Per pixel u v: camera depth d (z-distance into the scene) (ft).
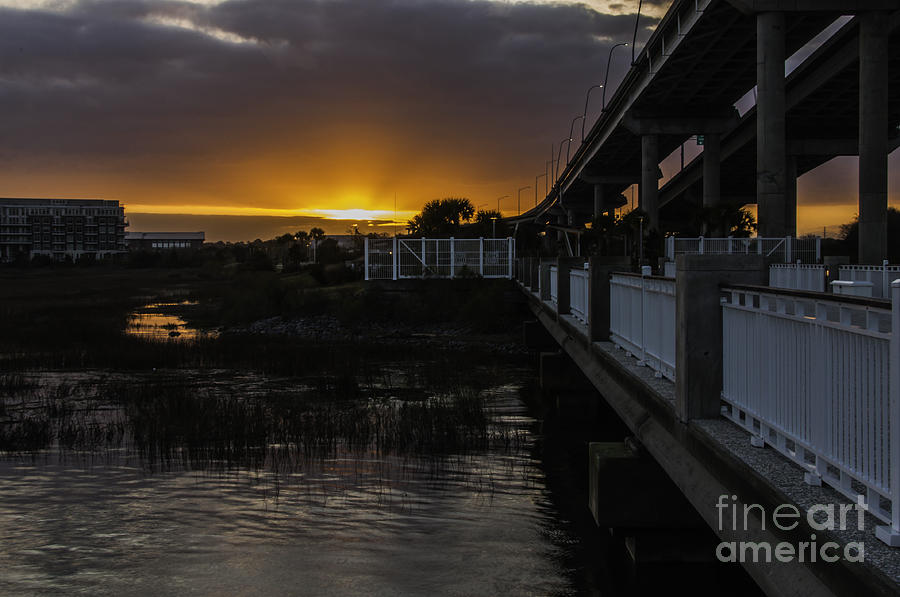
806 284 69.92
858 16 135.23
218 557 28.37
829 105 224.74
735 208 161.89
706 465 18.84
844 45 178.09
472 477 39.19
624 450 27.25
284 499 35.29
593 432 50.93
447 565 27.43
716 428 19.52
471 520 32.45
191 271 515.09
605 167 350.43
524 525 31.86
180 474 39.32
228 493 36.17
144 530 31.12
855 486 14.88
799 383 15.40
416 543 29.68
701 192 356.79
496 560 28.02
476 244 133.59
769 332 17.01
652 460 25.98
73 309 177.17
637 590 25.16
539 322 87.04
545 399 61.72
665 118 229.66
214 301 200.44
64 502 34.78
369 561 27.94
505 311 121.08
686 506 25.80
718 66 189.57
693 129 229.86
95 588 25.71
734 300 19.52
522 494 36.22
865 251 132.46
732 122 230.07
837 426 13.78
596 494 26.43
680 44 168.55
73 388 67.62
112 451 44.11
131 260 607.37
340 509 33.78
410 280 128.06
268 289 155.12
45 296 239.50
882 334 12.11
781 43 134.82
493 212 240.32
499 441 47.57
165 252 635.25
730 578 26.12
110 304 198.29
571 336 49.39
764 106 134.82
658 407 23.73
